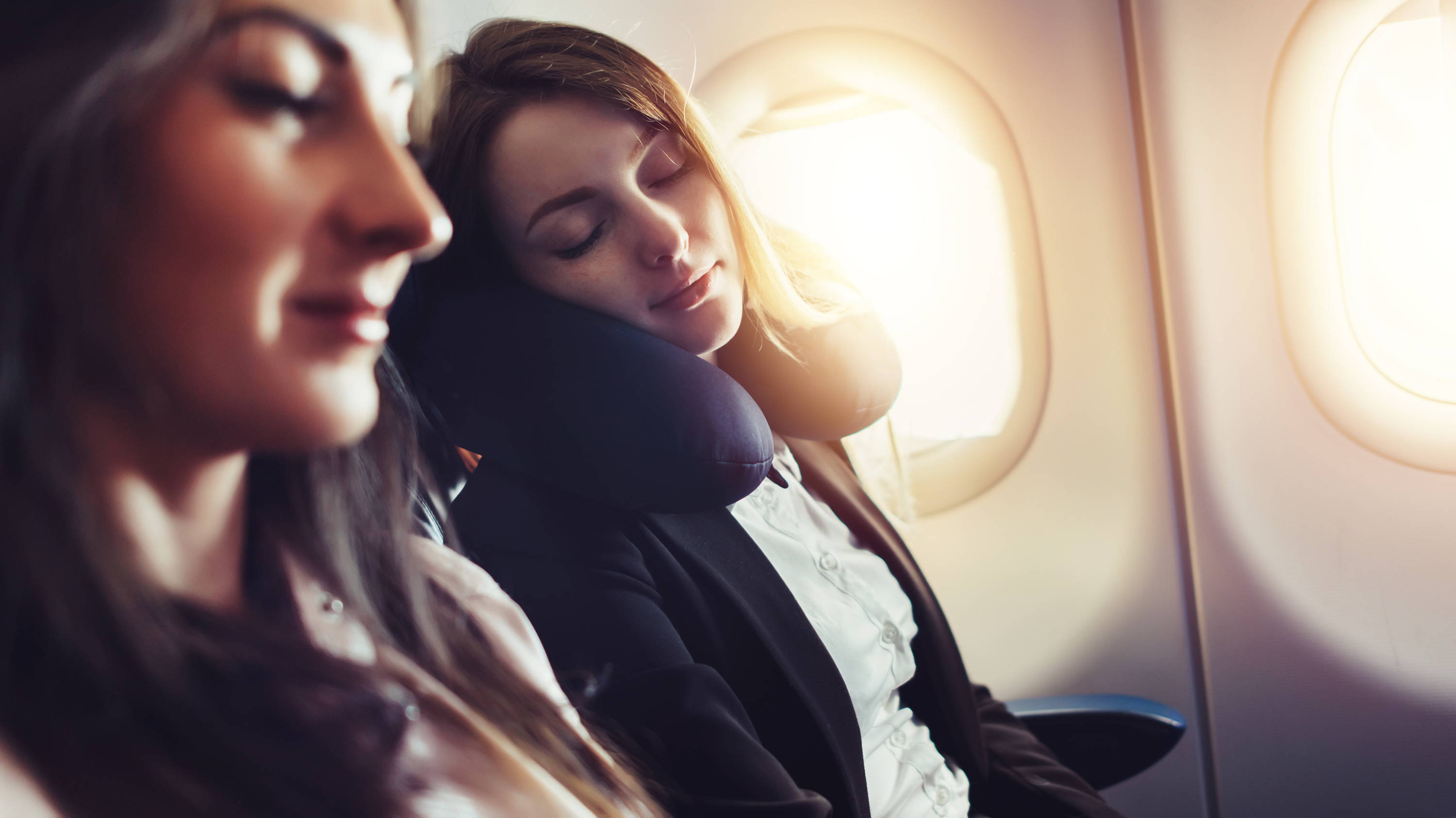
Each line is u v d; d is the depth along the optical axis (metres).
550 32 0.88
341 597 0.49
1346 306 1.47
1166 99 1.50
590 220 0.84
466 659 0.55
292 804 0.37
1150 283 1.56
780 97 1.48
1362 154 1.43
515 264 0.87
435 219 0.34
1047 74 1.50
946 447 1.62
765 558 0.96
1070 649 1.66
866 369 1.05
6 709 0.33
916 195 1.51
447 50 0.95
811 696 0.89
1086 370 1.59
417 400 0.85
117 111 0.29
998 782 1.19
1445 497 1.47
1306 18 1.42
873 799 0.99
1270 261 1.50
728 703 0.81
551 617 0.82
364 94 0.35
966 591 1.65
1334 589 1.56
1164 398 1.59
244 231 0.31
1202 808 1.69
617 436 0.79
